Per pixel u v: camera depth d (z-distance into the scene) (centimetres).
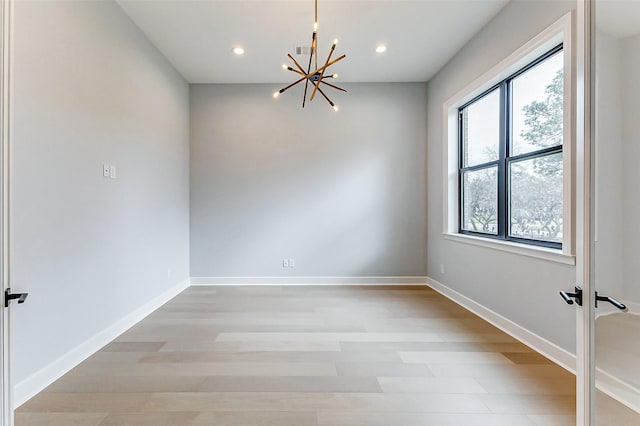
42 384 189
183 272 433
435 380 198
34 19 187
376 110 458
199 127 452
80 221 226
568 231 211
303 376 203
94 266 241
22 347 178
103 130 253
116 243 271
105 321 255
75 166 221
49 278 197
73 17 219
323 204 460
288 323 300
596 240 110
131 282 296
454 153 394
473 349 243
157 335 271
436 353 236
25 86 181
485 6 280
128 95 291
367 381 197
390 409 170
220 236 456
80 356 223
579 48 112
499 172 308
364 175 460
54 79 203
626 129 107
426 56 376
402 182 461
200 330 283
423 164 460
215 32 320
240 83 452
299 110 457
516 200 287
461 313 330
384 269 463
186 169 442
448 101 389
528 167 272
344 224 461
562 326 218
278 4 277
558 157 240
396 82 457
